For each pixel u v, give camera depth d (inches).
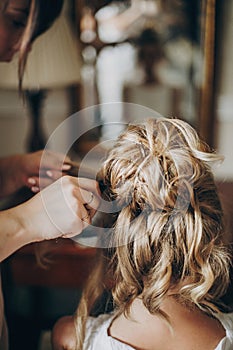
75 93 59.0
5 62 47.4
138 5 61.3
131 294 31.2
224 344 31.1
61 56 54.0
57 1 50.6
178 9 61.2
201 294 30.5
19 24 45.4
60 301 44.3
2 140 58.3
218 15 59.8
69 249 41.6
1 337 38.8
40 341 42.9
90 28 60.4
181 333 31.3
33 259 43.1
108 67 62.5
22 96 55.9
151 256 29.8
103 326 33.5
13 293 44.0
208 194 30.7
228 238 31.5
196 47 61.7
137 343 31.8
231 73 62.1
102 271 34.2
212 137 57.9
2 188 42.4
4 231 31.3
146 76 62.7
